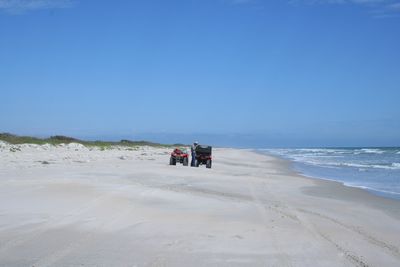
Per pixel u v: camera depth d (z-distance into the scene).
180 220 12.79
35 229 10.99
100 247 9.65
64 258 8.77
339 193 23.38
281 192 22.06
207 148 38.34
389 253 10.27
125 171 28.14
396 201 20.83
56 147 57.38
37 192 16.22
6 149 44.88
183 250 9.62
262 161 59.56
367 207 18.42
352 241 11.22
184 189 20.67
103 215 12.87
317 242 10.85
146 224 12.05
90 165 31.73
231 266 8.63
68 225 11.52
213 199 17.55
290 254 9.64
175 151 38.81
